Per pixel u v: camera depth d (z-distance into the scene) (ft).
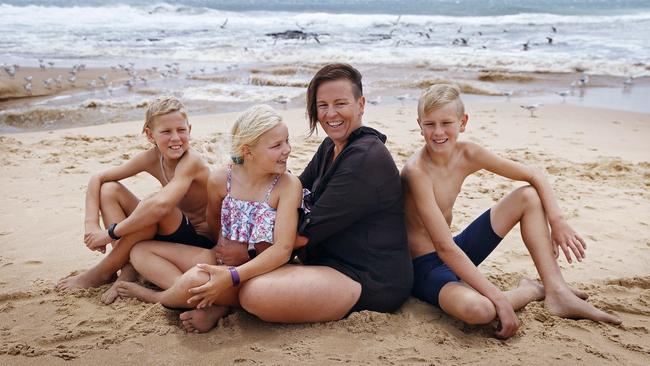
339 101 10.01
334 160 10.36
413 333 9.62
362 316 9.95
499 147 24.39
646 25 86.17
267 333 9.62
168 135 10.95
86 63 53.16
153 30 86.74
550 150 23.98
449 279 10.37
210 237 11.84
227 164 10.87
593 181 19.75
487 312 9.50
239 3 182.91
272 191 10.21
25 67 48.49
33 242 14.10
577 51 56.49
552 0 176.65
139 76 45.68
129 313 10.29
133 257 10.93
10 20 96.78
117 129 28.17
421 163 10.71
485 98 37.50
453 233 14.98
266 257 9.74
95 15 111.24
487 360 8.84
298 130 27.73
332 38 74.23
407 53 57.47
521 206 10.97
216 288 9.41
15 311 10.43
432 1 183.11
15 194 18.02
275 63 53.57
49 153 23.25
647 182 19.44
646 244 14.16
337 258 10.42
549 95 37.86
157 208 10.52
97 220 11.30
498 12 129.08
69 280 11.49
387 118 30.73
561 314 10.34
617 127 28.40
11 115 31.71
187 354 9.00
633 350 9.17
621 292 11.41
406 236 10.68
